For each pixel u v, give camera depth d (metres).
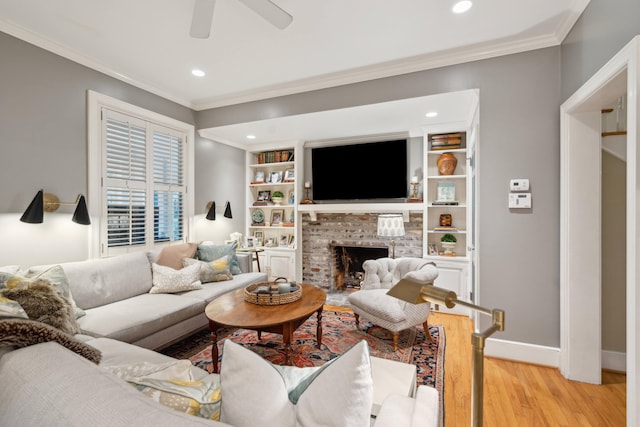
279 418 0.75
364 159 4.44
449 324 3.37
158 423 0.61
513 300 2.55
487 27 2.37
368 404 0.81
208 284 3.29
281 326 2.15
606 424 1.81
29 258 2.51
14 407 0.75
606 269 2.45
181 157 3.95
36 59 2.54
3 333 0.96
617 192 2.43
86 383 0.75
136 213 3.38
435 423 0.99
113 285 2.70
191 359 2.49
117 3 2.12
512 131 2.57
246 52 2.76
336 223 4.70
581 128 2.25
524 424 1.82
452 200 3.93
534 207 2.50
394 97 3.06
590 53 1.95
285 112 3.62
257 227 5.05
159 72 3.16
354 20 2.29
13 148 2.42
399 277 3.28
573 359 2.27
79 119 2.85
